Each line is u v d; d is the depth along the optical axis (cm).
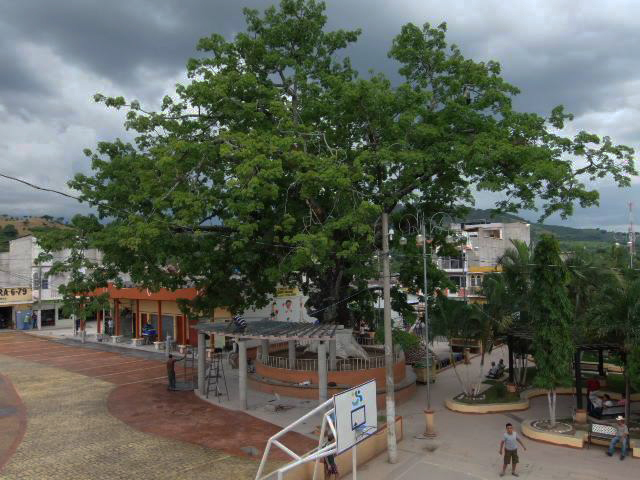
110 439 1639
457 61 2066
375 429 1245
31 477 1337
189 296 3403
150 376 2647
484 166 1773
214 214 2131
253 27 2323
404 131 1978
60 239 1911
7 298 4728
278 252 2139
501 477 1330
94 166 2148
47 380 2562
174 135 2086
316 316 2511
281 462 1430
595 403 1802
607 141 1812
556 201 1817
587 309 1878
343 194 1866
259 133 1977
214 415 1916
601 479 1305
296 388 2155
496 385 2150
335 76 2239
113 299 4134
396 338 2053
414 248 2138
